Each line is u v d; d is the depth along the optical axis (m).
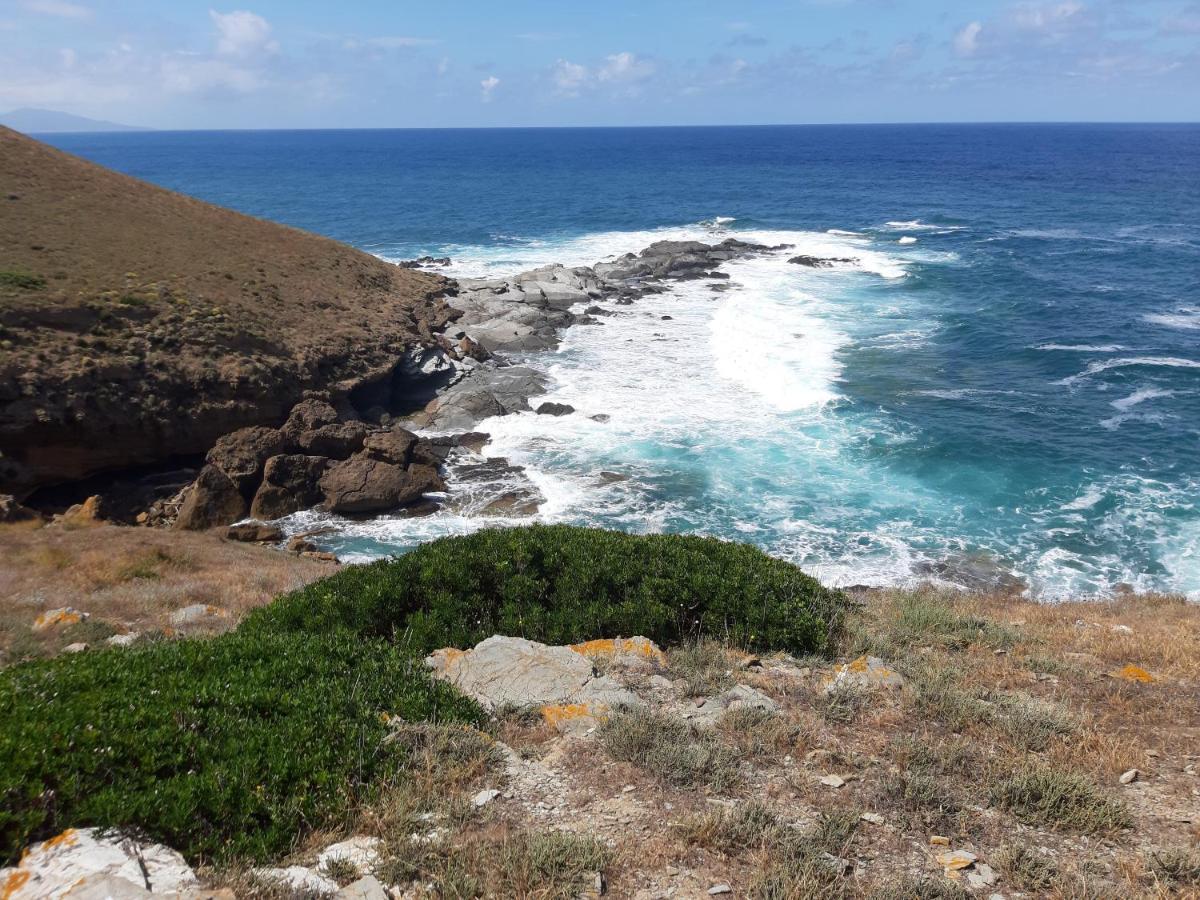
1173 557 22.34
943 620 12.74
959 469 28.31
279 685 8.11
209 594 17.59
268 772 6.49
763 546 23.69
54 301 28.72
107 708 7.00
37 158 43.19
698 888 5.48
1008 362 39.47
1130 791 6.87
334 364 34.41
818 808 6.52
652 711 8.30
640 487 27.91
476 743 7.37
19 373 25.53
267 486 26.91
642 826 6.22
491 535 13.40
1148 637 12.17
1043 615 15.25
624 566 12.08
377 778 6.74
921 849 5.96
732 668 9.91
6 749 6.01
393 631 11.07
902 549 23.33
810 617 11.07
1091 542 23.39
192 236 41.81
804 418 33.16
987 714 8.32
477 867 5.61
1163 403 33.69
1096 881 5.54
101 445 26.98
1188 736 8.05
